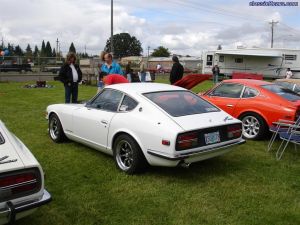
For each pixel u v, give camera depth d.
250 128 7.70
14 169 3.08
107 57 9.05
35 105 12.75
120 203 4.41
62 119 6.81
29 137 7.60
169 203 4.42
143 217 4.05
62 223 3.91
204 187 4.93
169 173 5.43
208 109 5.54
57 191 4.74
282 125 6.55
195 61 55.47
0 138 3.41
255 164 6.01
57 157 6.20
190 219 4.02
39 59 28.42
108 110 5.79
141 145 5.06
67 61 9.55
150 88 5.77
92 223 3.92
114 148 5.57
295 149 6.88
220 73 34.12
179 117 5.03
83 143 6.41
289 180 5.29
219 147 5.08
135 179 5.18
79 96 16.27
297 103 7.27
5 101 13.89
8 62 30.05
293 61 31.78
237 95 7.97
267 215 4.15
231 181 5.18
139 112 5.25
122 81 7.82
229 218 4.06
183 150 4.72
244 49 32.75
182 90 5.95
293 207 4.37
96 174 5.38
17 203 3.11
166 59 62.91
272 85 8.02
